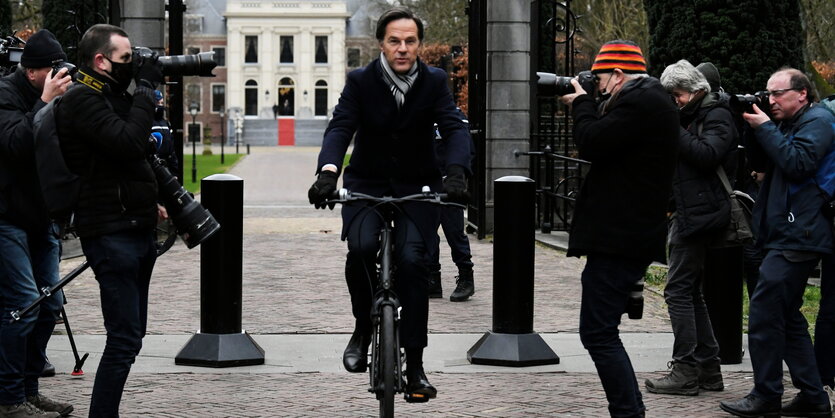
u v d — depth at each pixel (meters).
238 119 83.00
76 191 4.69
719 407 5.79
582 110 4.84
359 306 5.02
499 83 14.95
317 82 92.50
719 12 13.02
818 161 5.36
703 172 5.97
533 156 14.70
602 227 4.82
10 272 5.27
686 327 6.06
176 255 12.57
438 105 4.90
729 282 6.88
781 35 13.02
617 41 4.97
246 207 21.27
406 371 4.87
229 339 6.78
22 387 5.29
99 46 4.71
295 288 10.18
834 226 5.43
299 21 91.75
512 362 6.77
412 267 4.77
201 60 4.91
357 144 5.05
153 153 4.98
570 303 9.39
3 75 5.93
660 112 4.76
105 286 4.75
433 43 38.81
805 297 9.91
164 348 7.22
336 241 14.52
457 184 4.60
